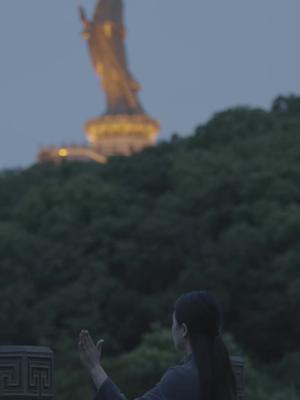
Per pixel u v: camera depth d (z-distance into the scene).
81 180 122.38
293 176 118.94
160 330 90.00
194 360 11.16
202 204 119.88
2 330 94.25
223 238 108.12
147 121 167.88
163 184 129.62
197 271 101.62
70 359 86.75
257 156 124.75
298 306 98.25
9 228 113.75
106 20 173.38
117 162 136.75
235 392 11.16
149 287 107.81
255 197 117.19
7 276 104.50
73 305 100.19
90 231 113.50
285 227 108.12
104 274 106.06
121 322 100.31
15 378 14.30
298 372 93.12
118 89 172.38
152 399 10.90
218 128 135.38
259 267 103.62
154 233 109.38
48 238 116.19
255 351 99.12
